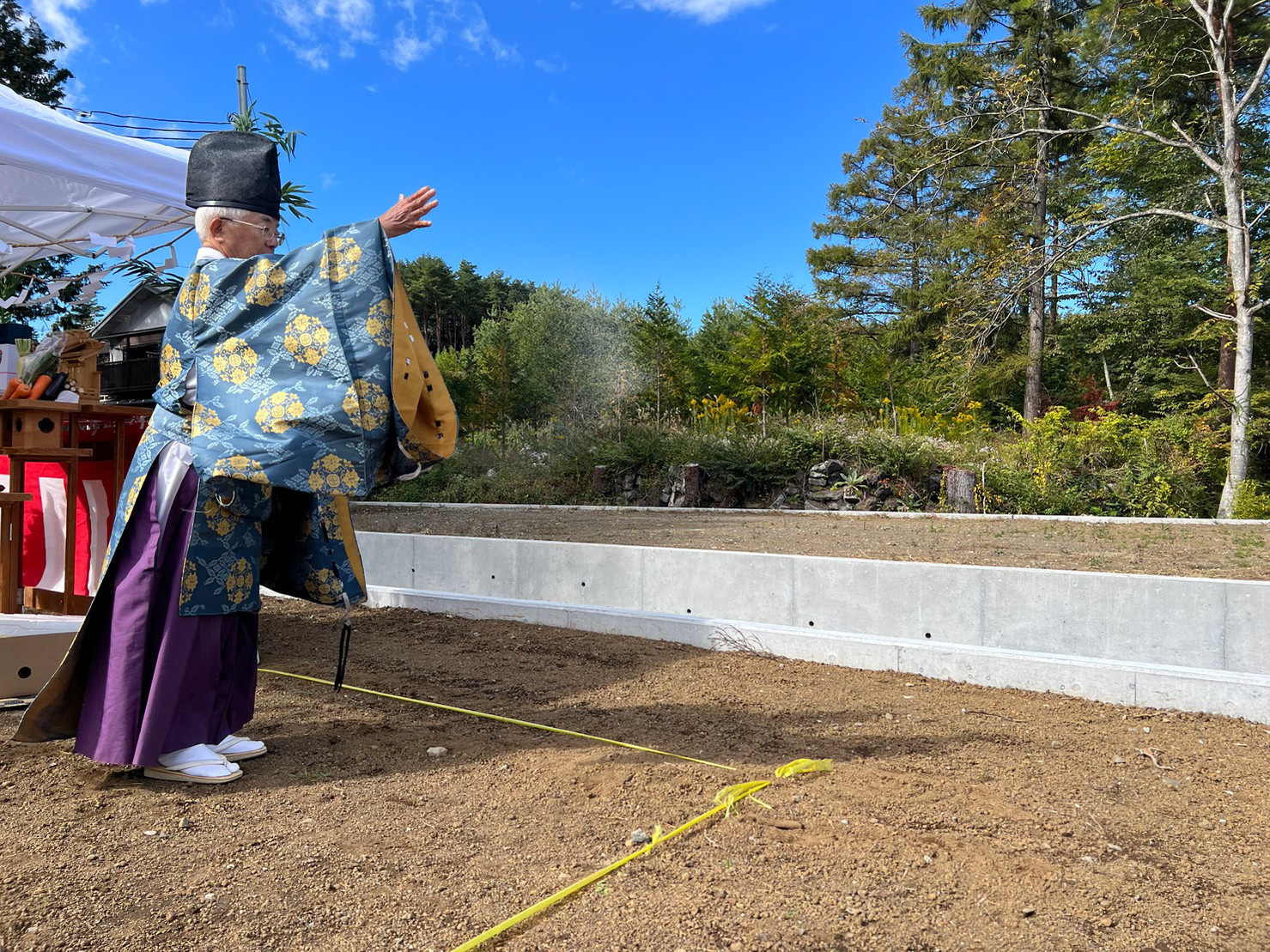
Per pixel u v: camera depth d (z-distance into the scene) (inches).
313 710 150.7
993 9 828.0
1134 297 815.7
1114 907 83.7
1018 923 80.1
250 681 123.5
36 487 182.4
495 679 175.8
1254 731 143.0
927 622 221.9
